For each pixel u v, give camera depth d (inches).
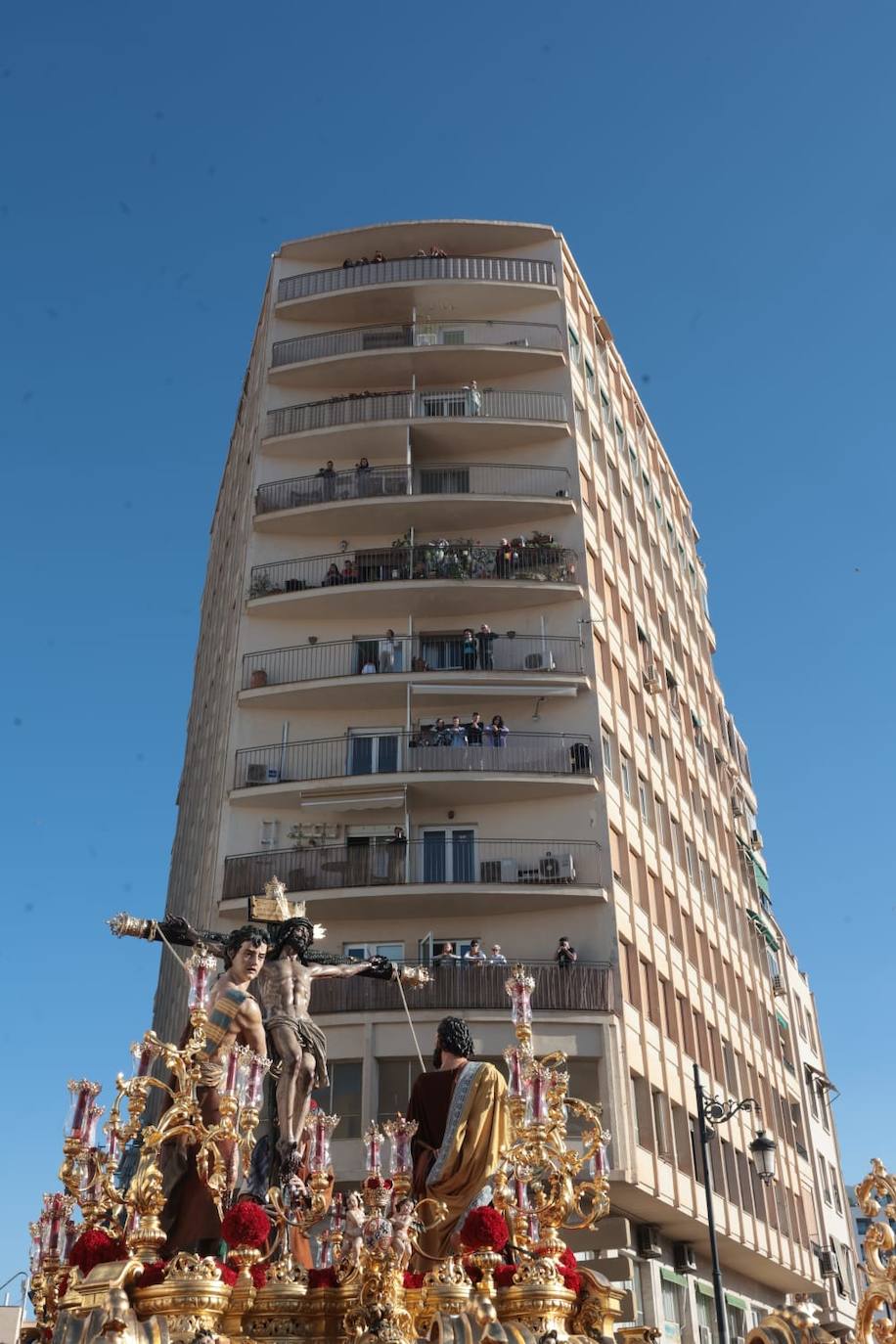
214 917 1259.2
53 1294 360.8
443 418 1473.9
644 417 1926.7
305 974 438.0
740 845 1930.4
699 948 1576.0
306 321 1625.2
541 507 1446.9
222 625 1672.0
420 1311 291.4
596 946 1234.0
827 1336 244.8
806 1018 2268.7
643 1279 1207.6
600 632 1438.2
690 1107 1368.1
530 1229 299.6
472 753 1312.7
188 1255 282.8
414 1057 1147.3
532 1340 268.7
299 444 1510.8
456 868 1283.2
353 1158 1102.4
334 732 1375.5
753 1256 1472.7
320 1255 348.2
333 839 1310.3
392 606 1412.4
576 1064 1157.7
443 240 1656.0
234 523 1721.2
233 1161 316.8
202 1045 329.7
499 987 1162.6
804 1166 1892.2
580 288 1707.7
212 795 1438.2
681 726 1736.0
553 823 1301.7
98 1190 333.4
